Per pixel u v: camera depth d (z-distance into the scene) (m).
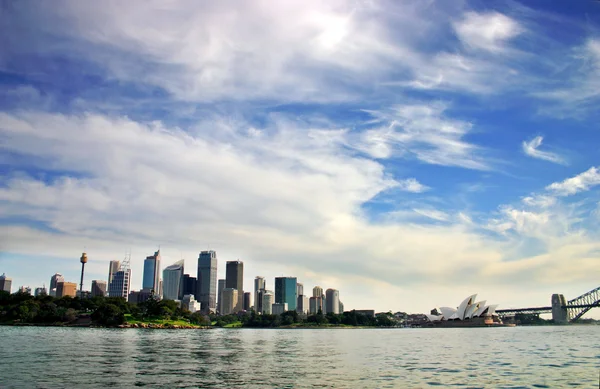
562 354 75.50
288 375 50.03
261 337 176.75
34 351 80.38
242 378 47.31
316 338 169.00
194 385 42.50
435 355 78.62
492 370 53.97
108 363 60.56
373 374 51.00
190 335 182.25
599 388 40.12
